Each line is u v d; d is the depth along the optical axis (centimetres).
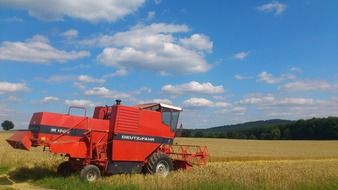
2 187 1847
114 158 2105
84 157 2047
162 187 1678
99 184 1802
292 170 2320
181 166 2348
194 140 10450
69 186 1817
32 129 2025
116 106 2142
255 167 2806
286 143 9731
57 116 2019
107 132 2116
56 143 1988
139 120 2200
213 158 4506
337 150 7338
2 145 4406
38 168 2373
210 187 1694
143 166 2220
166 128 2305
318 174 2070
